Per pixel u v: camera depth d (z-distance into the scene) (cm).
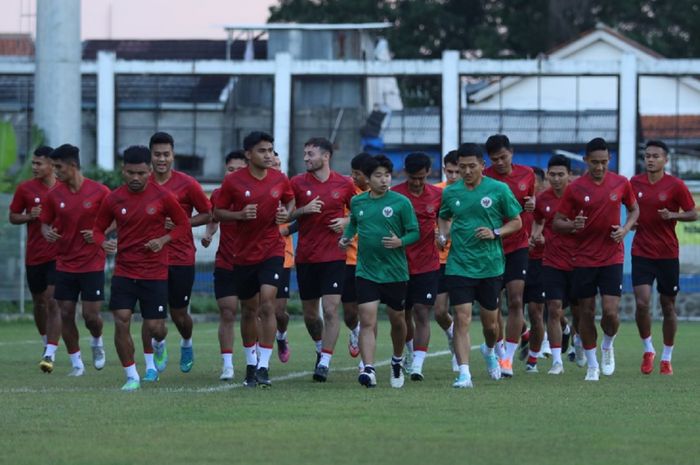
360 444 2283
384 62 8975
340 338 5503
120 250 3231
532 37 14538
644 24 15012
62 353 4609
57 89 7800
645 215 3759
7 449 2238
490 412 2728
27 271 4041
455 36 14662
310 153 3619
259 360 3291
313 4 14362
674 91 12106
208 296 7169
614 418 2645
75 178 3609
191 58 11100
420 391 3166
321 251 3600
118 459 2134
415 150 10125
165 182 3609
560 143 10256
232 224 3569
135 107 9506
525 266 3688
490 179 3300
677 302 7119
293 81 9062
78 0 7838
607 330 3638
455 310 3303
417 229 3244
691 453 2205
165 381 3503
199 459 2133
